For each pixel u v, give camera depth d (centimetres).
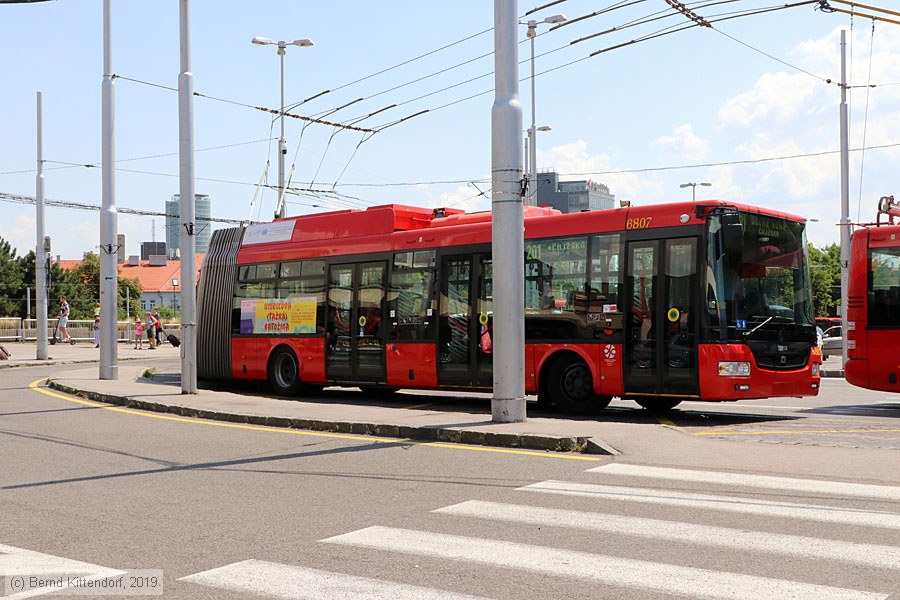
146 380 2220
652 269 1380
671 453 972
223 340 2062
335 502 764
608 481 833
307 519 702
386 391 2064
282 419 1321
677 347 1345
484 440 1091
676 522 669
